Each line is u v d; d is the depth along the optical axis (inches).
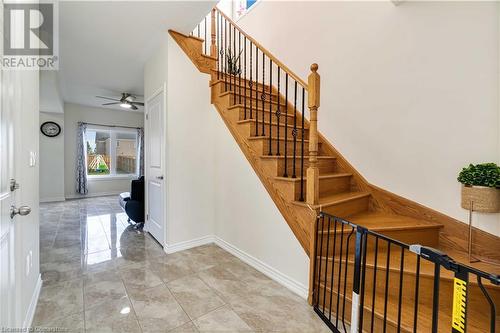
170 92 108.8
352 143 107.7
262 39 153.8
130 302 73.4
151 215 133.2
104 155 274.1
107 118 267.7
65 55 129.0
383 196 96.4
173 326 63.7
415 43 86.0
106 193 271.3
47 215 178.2
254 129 101.6
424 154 85.0
